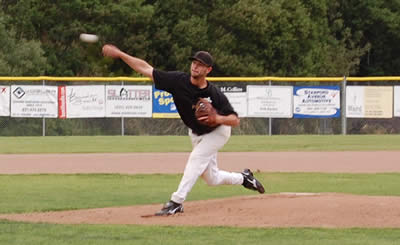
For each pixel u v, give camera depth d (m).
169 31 92.00
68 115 63.09
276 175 35.97
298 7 96.06
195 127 21.03
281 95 64.69
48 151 49.16
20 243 17.47
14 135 64.81
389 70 118.38
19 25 86.75
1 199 27.42
